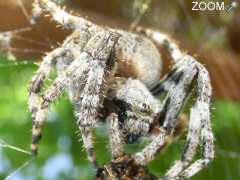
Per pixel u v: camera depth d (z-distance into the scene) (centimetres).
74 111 6
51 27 7
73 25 6
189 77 6
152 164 8
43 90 6
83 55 6
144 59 6
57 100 5
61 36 7
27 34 7
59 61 6
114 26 8
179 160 6
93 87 5
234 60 8
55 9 6
